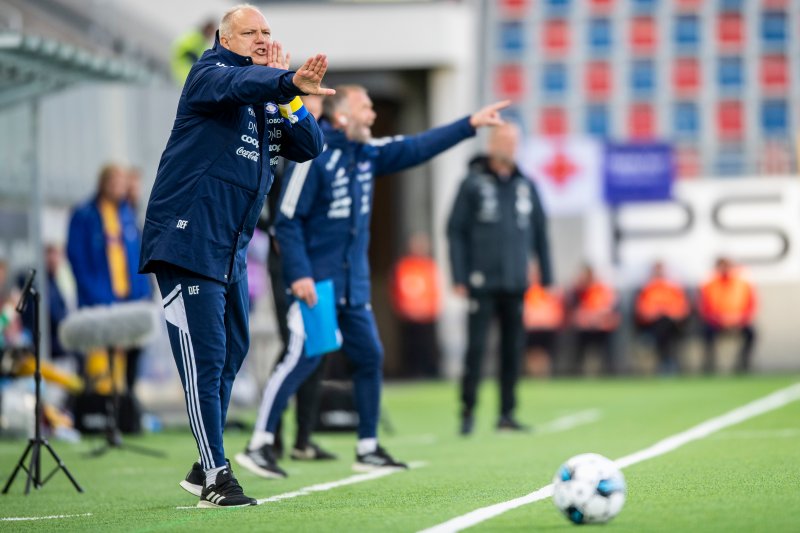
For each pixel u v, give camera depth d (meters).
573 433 36.84
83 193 54.56
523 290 38.25
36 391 24.48
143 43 57.41
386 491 22.50
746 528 16.48
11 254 47.81
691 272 72.94
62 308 45.28
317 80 19.05
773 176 76.69
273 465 26.05
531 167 72.50
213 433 20.53
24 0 45.78
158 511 20.75
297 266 26.14
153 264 20.45
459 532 16.81
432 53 78.38
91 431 39.88
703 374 72.81
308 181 26.27
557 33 79.56
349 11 78.31
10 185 48.28
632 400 52.44
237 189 20.30
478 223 38.16
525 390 64.00
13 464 31.34
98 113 55.75
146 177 57.53
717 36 78.56
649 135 78.81
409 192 82.12
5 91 39.78
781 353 72.75
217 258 20.25
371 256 87.88
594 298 72.25
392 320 87.06
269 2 78.38
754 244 72.81
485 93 79.69
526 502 19.88
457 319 76.88
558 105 79.44
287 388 26.19
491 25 79.75
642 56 79.00
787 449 28.00
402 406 54.88
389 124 84.19
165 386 52.62
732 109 78.12
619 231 72.88
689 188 72.81
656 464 25.34
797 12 78.06
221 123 20.17
